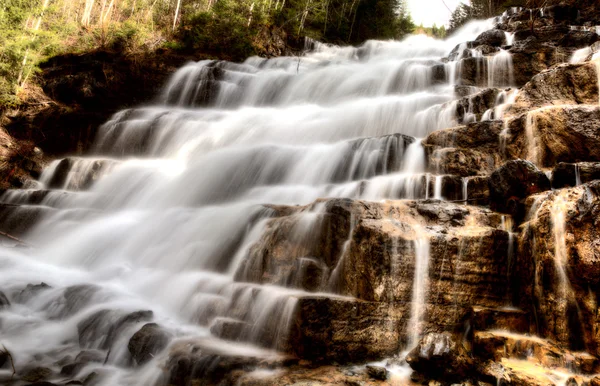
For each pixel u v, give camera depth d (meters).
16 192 13.79
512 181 6.98
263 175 11.35
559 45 14.90
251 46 24.67
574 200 5.43
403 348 5.79
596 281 5.00
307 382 4.95
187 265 8.42
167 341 6.00
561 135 8.45
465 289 6.09
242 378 5.01
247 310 6.32
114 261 9.73
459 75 15.32
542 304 5.55
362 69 18.36
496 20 25.64
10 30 17.48
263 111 17.17
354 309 5.72
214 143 15.06
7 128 17.05
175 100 20.00
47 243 11.28
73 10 26.69
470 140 9.57
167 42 24.11
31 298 7.86
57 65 20.28
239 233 8.05
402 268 6.03
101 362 6.03
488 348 5.28
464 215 6.78
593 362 4.81
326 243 6.69
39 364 6.03
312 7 29.12
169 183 12.64
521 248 6.12
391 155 9.83
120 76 19.72
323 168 10.63
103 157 16.84
